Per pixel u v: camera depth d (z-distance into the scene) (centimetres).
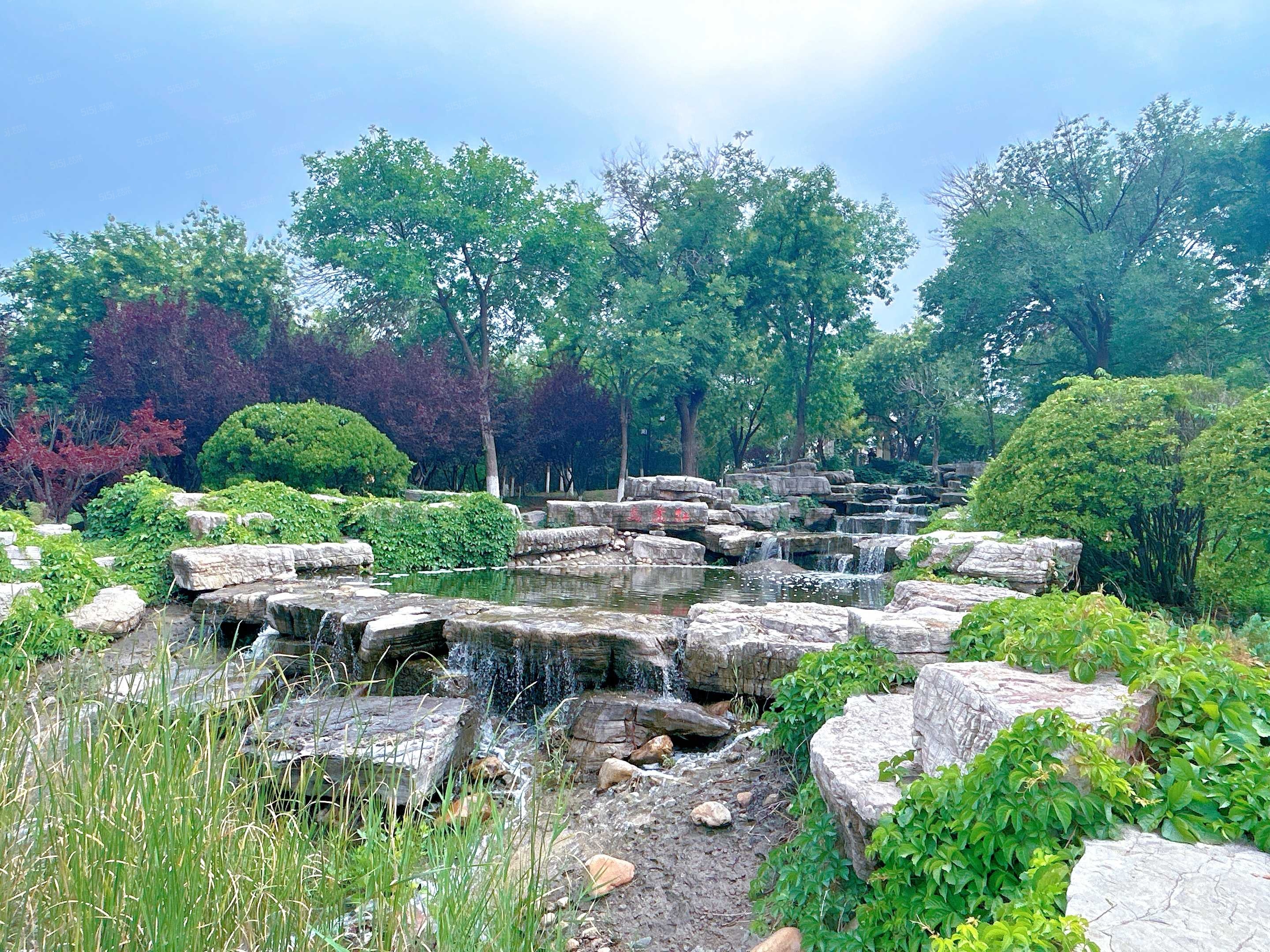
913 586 715
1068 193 2922
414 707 571
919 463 3819
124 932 248
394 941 291
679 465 4238
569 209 2856
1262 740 263
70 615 795
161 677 337
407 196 2714
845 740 362
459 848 331
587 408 2892
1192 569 954
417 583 1250
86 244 3225
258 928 277
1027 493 989
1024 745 245
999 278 2595
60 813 274
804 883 338
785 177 3056
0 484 1684
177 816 284
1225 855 214
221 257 3200
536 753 539
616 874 398
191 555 1002
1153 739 270
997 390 3456
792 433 4069
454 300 3064
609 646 684
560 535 1675
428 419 2314
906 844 259
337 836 347
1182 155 2541
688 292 3072
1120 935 176
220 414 2155
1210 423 948
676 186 3125
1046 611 413
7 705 306
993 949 185
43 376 2784
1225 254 2605
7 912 251
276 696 618
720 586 1287
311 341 2420
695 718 598
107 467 1700
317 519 1343
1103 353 2675
